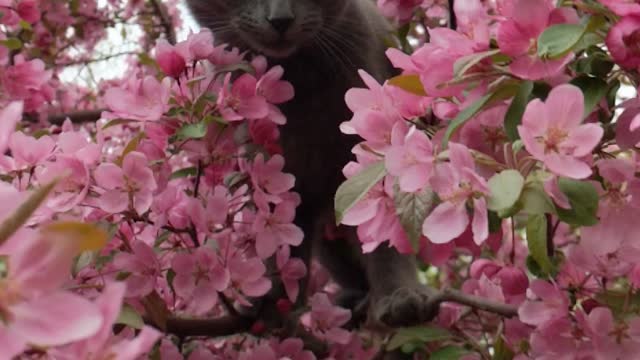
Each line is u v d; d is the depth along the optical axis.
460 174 0.72
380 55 1.33
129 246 0.92
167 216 0.94
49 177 0.86
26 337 0.50
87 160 0.88
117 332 0.82
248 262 0.95
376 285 1.24
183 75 0.98
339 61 1.25
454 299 0.99
